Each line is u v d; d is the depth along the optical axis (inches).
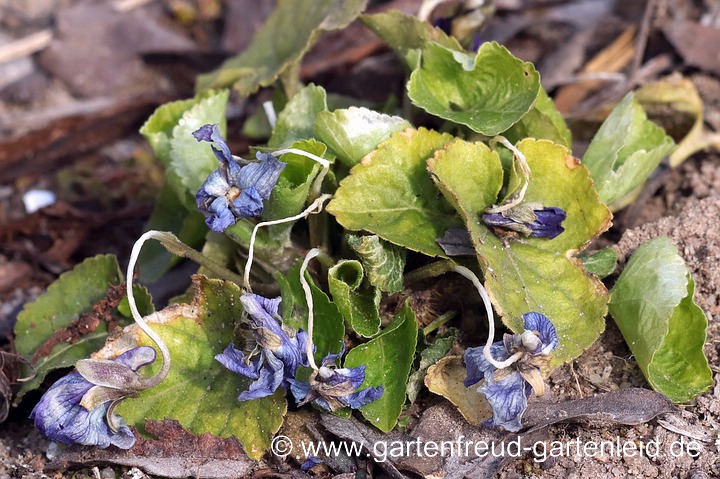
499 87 19.3
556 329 18.3
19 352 19.9
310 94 19.4
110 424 18.0
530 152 18.6
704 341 18.5
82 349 19.6
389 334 18.4
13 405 19.3
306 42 20.3
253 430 18.3
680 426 18.4
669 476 18.2
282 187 18.5
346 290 18.1
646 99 21.3
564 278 18.4
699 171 21.4
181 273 21.1
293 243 19.3
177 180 19.9
